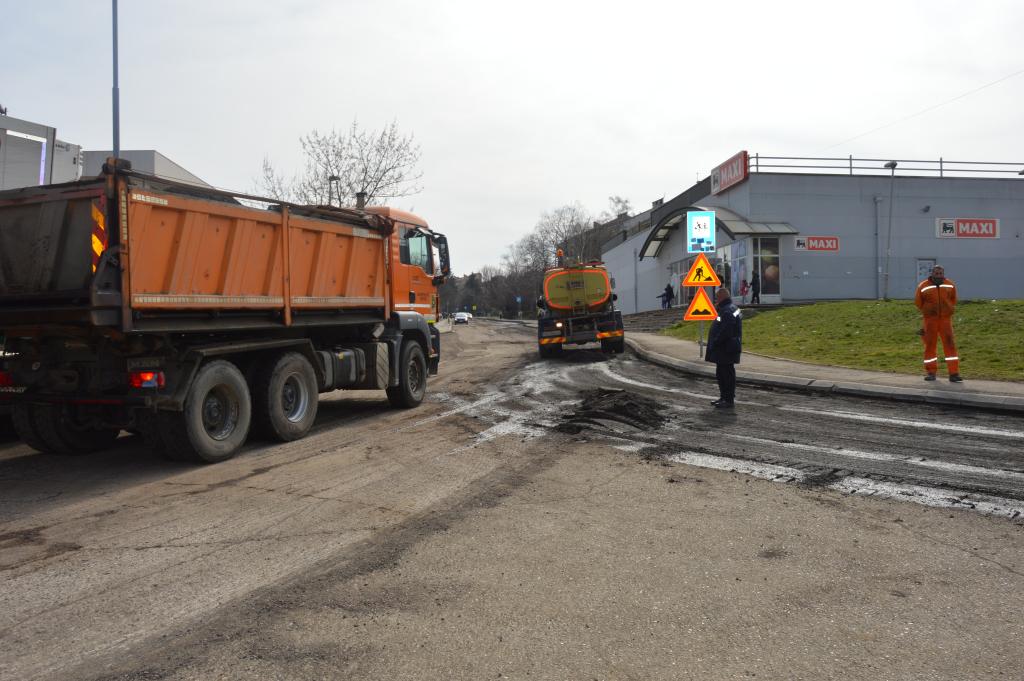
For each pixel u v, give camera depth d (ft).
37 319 19.84
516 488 18.62
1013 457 20.79
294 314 27.55
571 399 36.29
